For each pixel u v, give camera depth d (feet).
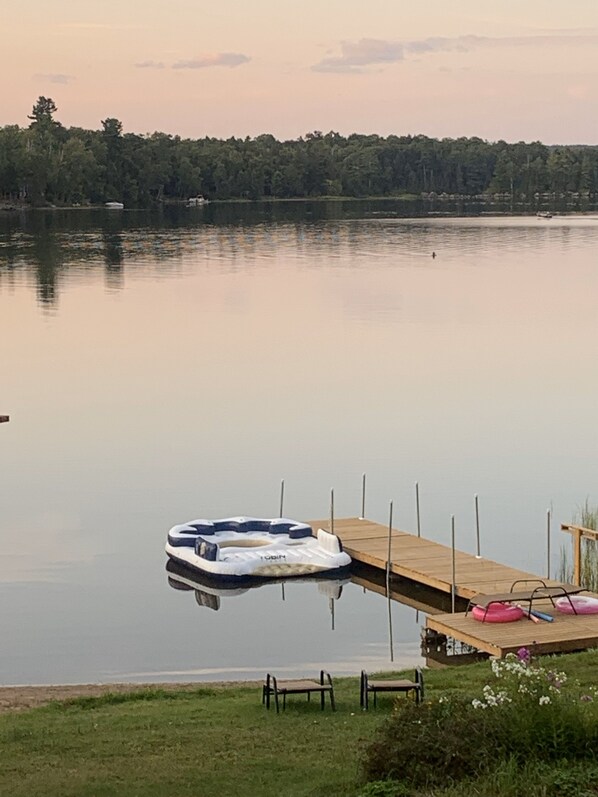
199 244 573.74
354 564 137.59
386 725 59.72
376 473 177.37
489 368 268.82
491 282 436.76
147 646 110.52
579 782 53.31
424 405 227.40
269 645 111.24
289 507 159.53
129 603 123.65
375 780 57.06
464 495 165.48
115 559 138.00
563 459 185.78
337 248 561.84
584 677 81.76
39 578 130.41
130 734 71.46
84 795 59.41
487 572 126.82
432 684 82.84
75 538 145.48
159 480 172.96
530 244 593.83
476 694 72.54
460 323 338.54
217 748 67.10
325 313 354.13
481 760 55.42
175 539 139.85
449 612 122.31
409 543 139.95
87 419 215.10
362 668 104.12
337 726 71.41
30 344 298.35
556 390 243.19
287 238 615.57
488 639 100.22
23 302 372.38
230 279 437.58
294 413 219.82
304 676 101.86
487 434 203.72
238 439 198.90
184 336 312.71
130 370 263.90
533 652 98.32
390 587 131.44
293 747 66.64
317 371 262.88
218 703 80.84
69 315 347.56
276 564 133.39
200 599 125.90
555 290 414.62
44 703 87.10
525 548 141.69
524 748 56.13
